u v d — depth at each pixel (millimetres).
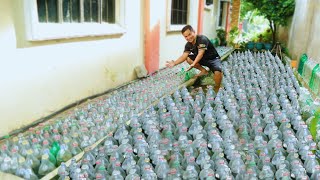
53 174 2266
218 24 14203
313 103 3553
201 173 2172
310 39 7344
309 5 7500
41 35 3652
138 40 6379
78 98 4629
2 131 3387
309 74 5977
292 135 2736
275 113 3383
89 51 4777
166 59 7996
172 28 7973
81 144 2742
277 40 13523
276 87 4625
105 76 5301
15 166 2357
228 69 6281
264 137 2930
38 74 3803
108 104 3656
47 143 2545
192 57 5656
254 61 7785
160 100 3854
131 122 3193
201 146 2455
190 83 5488
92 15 4887
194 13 9539
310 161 2340
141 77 6406
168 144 2639
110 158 2406
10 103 3457
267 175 2180
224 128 3002
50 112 4070
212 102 3861
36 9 3553
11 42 3383
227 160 2516
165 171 2229
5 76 3361
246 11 15008
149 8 6449
